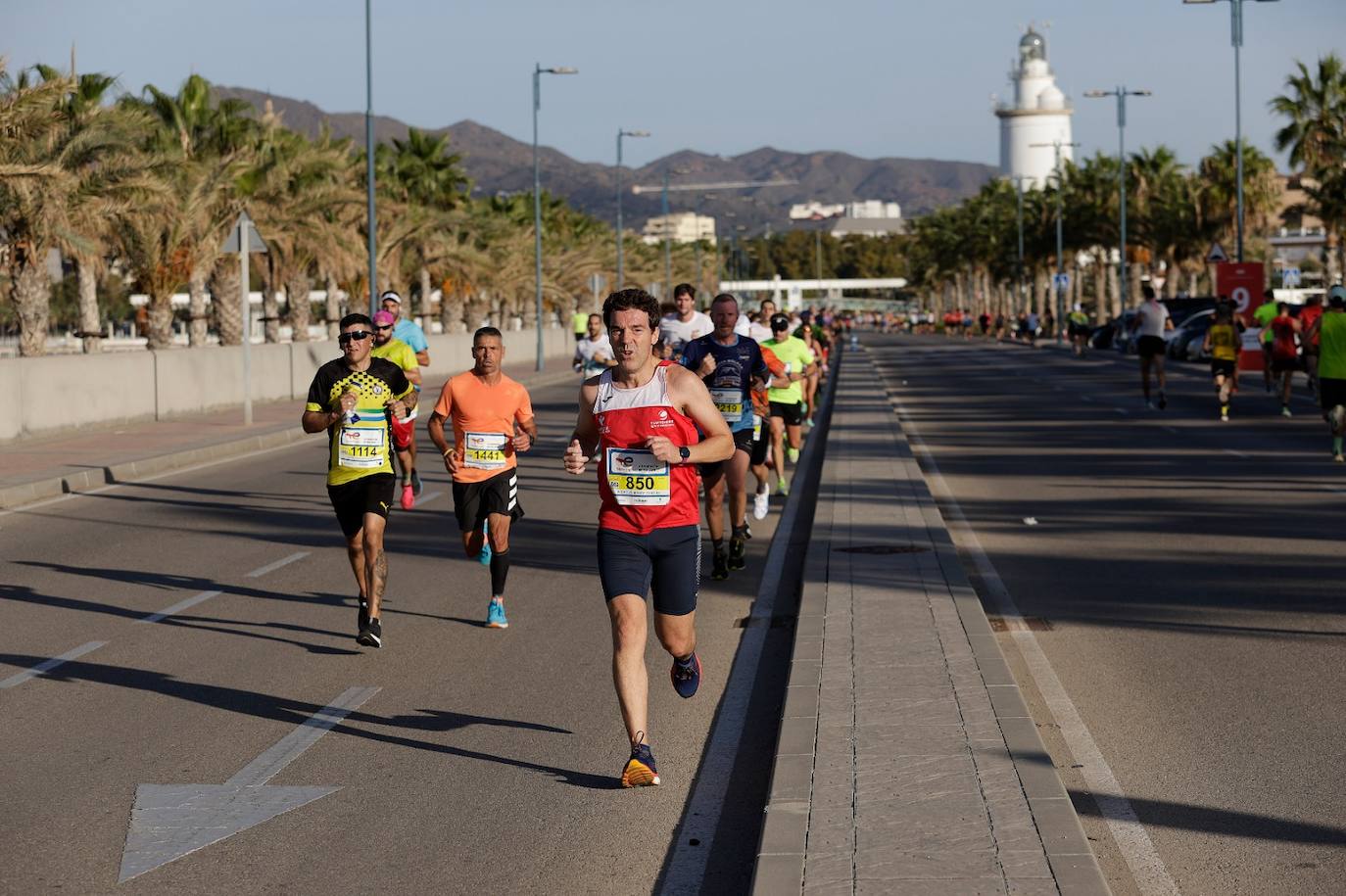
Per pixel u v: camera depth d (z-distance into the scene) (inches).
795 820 219.9
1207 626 384.2
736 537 487.5
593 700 325.4
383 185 2327.8
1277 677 329.1
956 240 5487.2
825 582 427.5
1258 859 219.5
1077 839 209.3
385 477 381.1
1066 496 661.9
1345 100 2546.8
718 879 219.0
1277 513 590.6
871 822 218.2
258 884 219.0
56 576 499.5
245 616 426.3
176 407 1213.1
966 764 246.4
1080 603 418.6
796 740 262.7
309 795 261.0
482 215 2721.5
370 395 380.2
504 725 306.3
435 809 252.8
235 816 250.4
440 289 2613.2
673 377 261.7
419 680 346.6
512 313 3624.5
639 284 4379.9
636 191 5285.4
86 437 1018.7
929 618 372.5
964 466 808.3
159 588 475.2
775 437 679.7
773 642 382.0
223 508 684.1
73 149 1272.1
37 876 223.0
